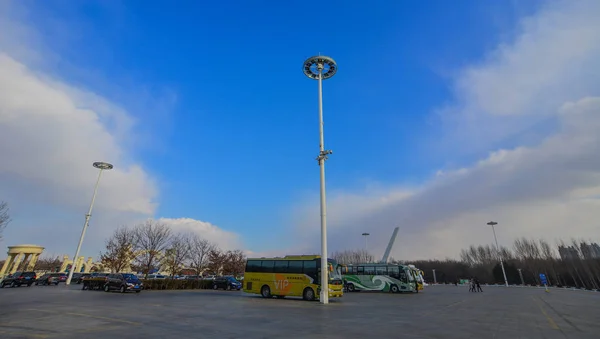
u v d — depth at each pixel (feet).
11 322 33.88
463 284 256.32
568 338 29.45
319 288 73.10
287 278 78.18
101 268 162.71
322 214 69.36
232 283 127.95
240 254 199.93
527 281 252.62
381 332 31.53
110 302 59.31
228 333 29.81
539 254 250.78
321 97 76.84
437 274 320.70
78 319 36.58
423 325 36.58
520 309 56.85
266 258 83.76
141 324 34.09
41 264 253.85
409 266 131.85
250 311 49.01
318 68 78.13
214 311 48.37
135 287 92.22
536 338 29.32
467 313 49.88
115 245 132.46
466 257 325.83
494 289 165.27
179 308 51.52
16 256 198.39
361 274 125.39
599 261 207.00
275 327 33.73
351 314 46.88
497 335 30.71
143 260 128.36
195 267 161.68
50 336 27.02
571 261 227.20
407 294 111.34
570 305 65.31
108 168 137.90
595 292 130.41
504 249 297.53
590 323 39.14
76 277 159.12
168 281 121.19
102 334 28.19
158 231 133.90
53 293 80.38
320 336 28.91
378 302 72.84
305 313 47.50
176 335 28.40
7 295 71.61
